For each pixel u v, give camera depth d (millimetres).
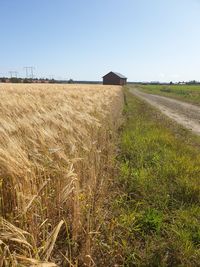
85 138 4961
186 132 13625
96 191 4770
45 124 3992
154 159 7742
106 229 3979
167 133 11805
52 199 3551
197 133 13922
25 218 2861
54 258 3379
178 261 3732
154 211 4793
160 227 4469
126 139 9836
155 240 4082
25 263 2066
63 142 4043
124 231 4164
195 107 29781
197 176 6555
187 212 4898
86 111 7102
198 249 3902
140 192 5629
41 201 3352
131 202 5203
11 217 2818
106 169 6500
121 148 9094
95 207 4219
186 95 50125
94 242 3512
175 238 4148
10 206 3008
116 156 7941
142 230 4395
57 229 2383
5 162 2762
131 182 5996
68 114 5344
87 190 4164
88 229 3371
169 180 6359
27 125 3525
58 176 3494
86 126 5758
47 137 3598
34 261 1996
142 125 13977
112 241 3787
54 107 5566
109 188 5613
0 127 2877
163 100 40438
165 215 4852
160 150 8906
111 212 4684
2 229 2484
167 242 4078
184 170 6840
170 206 5250
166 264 3582
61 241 3535
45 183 3131
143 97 46750
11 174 2816
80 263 3281
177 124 16266
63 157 3525
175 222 4598
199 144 10953
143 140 10031
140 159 7715
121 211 4684
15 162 2803
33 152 3258
